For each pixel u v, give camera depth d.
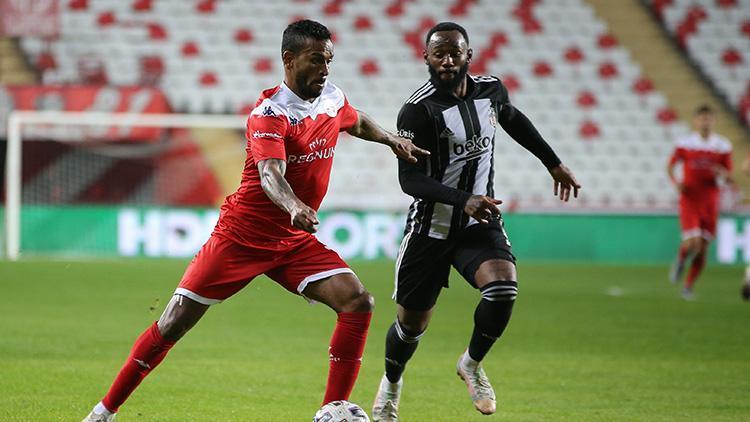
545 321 42.81
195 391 26.12
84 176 76.38
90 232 74.62
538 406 25.02
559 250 77.88
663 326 41.38
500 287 21.08
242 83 87.50
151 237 74.69
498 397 26.23
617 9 97.75
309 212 17.28
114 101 78.81
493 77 23.02
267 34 91.00
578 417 23.69
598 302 50.44
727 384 28.38
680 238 78.75
